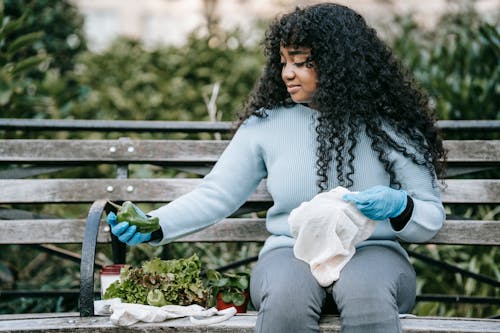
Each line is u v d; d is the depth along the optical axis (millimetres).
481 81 4051
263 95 2570
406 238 2350
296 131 2486
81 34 5742
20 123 3045
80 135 4266
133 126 3090
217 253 3816
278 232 2477
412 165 2439
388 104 2502
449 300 3240
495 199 2945
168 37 8812
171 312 2291
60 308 3555
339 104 2420
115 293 2387
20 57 5113
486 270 3703
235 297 2566
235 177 2514
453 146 2979
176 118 4852
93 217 2342
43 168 3066
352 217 2229
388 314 2117
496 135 3799
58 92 4363
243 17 7625
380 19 5598
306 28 2404
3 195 2961
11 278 3881
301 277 2189
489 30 4074
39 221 2930
